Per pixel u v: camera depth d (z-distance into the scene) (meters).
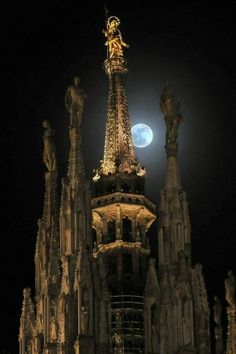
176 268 59.81
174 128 63.53
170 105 63.84
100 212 71.75
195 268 60.22
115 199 71.25
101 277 62.47
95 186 72.81
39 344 65.69
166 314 58.75
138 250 70.88
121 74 77.81
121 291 68.69
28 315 68.56
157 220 68.94
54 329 62.84
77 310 60.94
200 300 59.44
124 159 73.44
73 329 60.91
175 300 58.78
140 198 71.81
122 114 75.44
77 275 61.19
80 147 66.12
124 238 71.00
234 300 63.59
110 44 78.94
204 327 58.88
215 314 66.62
